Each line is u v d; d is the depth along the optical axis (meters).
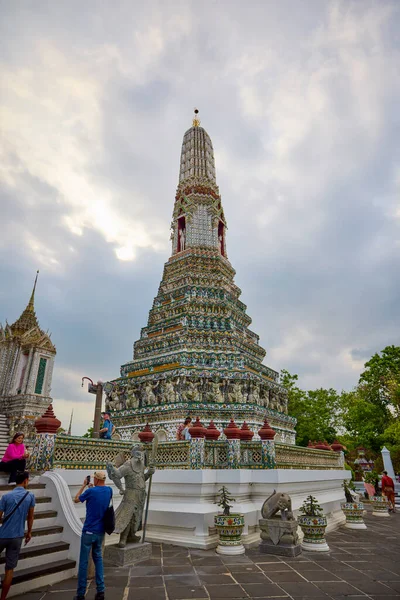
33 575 8.06
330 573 9.65
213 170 40.84
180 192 37.75
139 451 11.20
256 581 8.86
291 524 11.70
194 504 12.77
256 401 23.11
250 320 32.56
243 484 13.51
